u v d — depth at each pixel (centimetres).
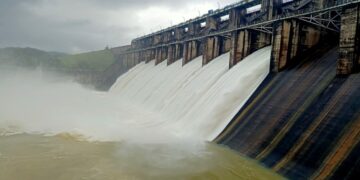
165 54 9856
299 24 3959
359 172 2003
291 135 2745
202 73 5966
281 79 3669
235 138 3306
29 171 2561
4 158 2848
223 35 6159
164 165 2788
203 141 3578
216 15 7231
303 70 3519
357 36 2872
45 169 2619
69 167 2677
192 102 4944
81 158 2919
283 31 3872
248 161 2833
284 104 3178
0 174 2481
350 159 2122
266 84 3806
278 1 5322
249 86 4100
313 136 2547
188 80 6188
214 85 4809
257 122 3256
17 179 2406
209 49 6397
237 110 3794
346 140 2261
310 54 3881
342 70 2930
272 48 3969
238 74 4516
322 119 2612
